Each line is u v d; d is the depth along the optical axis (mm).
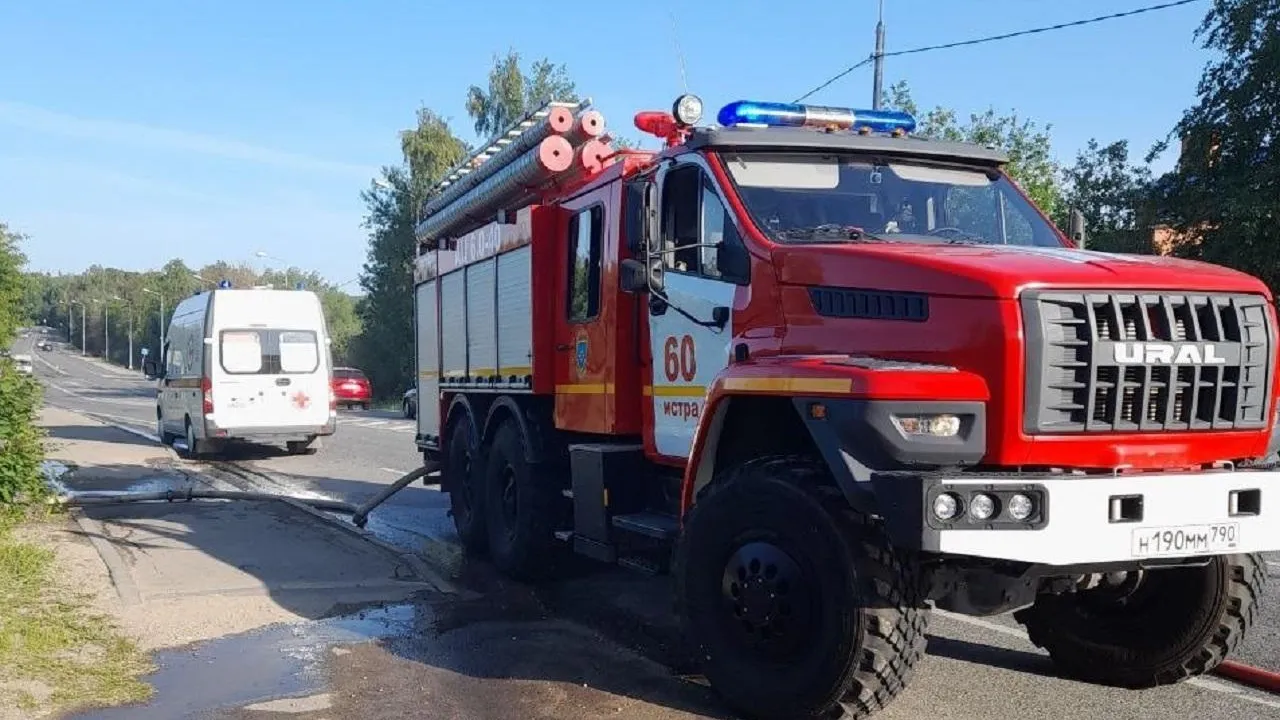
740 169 6305
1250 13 18266
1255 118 18516
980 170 6781
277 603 7586
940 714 5422
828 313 5398
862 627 4762
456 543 10492
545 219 8375
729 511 5316
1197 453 4945
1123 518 4598
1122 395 4777
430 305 11438
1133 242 20672
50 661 5953
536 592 8203
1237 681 5953
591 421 7695
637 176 7004
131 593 7590
